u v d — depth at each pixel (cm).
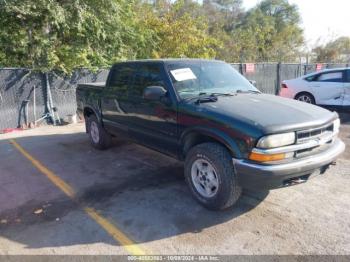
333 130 390
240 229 345
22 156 630
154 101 453
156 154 612
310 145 348
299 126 340
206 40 1555
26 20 980
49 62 957
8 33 1008
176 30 1474
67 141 743
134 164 559
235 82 486
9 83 888
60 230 353
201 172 391
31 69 924
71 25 997
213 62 510
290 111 372
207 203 383
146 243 325
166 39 1479
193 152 389
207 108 381
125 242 328
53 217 381
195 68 470
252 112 362
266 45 2858
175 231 345
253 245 317
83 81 1048
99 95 607
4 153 657
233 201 366
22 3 899
